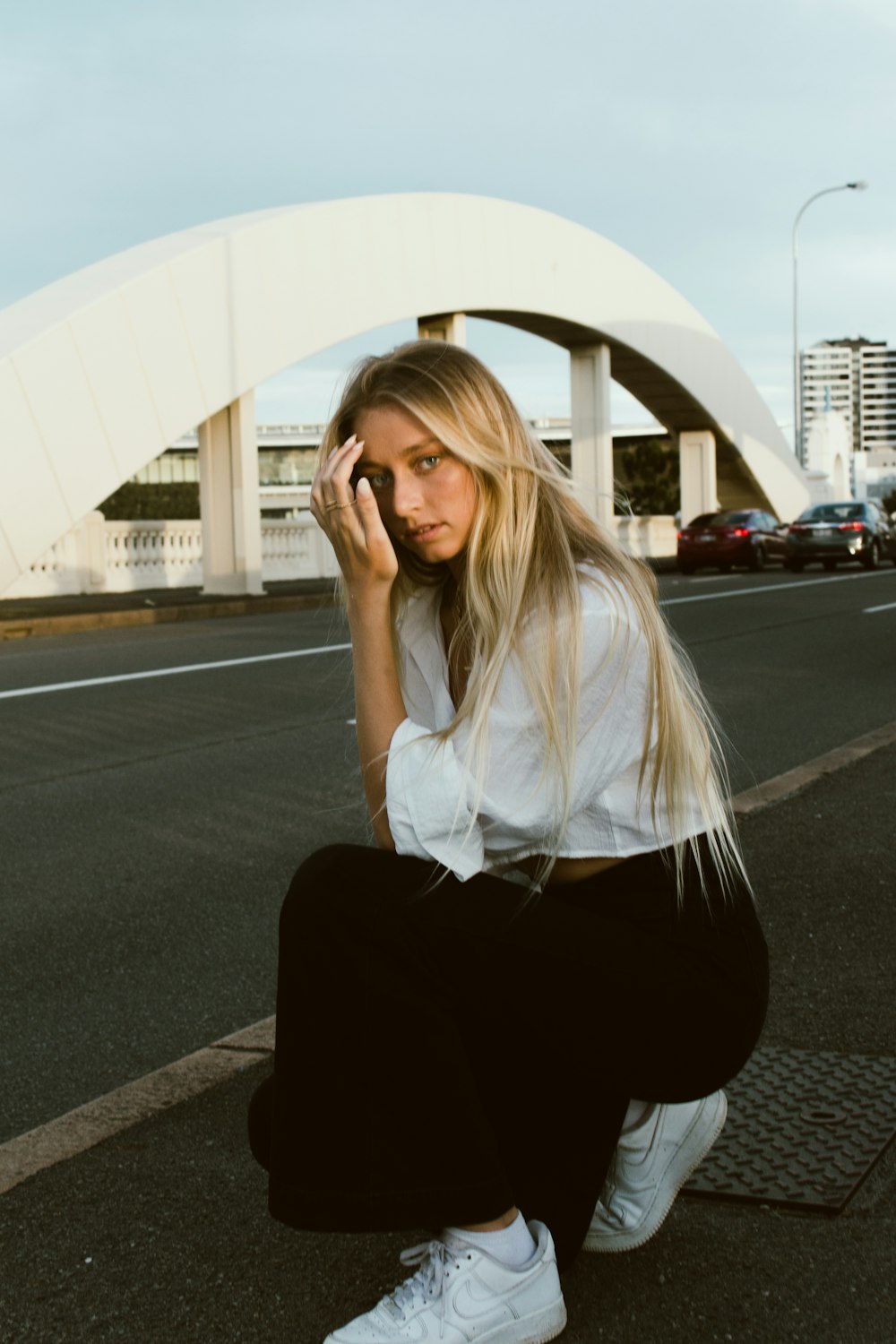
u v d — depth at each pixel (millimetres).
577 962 1725
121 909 4512
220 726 8336
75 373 17750
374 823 1822
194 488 70125
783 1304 1926
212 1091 2867
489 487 1745
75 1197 2381
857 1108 2561
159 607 17891
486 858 1843
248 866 5039
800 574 25781
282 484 75625
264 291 20484
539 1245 1820
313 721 8430
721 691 9328
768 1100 2615
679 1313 1912
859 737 7246
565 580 1730
